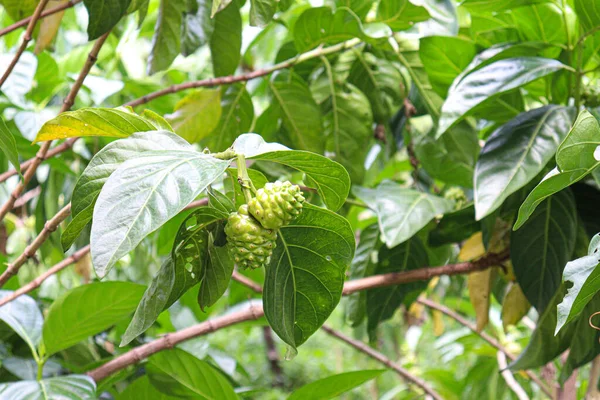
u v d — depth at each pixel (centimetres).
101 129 128
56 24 162
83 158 209
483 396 214
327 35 166
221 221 126
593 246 121
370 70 179
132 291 150
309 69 184
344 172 124
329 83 178
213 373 154
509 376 193
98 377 153
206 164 117
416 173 179
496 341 214
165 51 162
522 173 144
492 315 227
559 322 119
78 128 128
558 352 151
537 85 163
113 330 200
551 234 152
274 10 146
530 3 156
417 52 174
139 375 168
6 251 221
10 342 172
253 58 268
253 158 123
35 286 155
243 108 174
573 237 151
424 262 171
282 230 127
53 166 184
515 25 166
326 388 152
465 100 150
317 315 130
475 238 170
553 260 152
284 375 482
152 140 122
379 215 157
